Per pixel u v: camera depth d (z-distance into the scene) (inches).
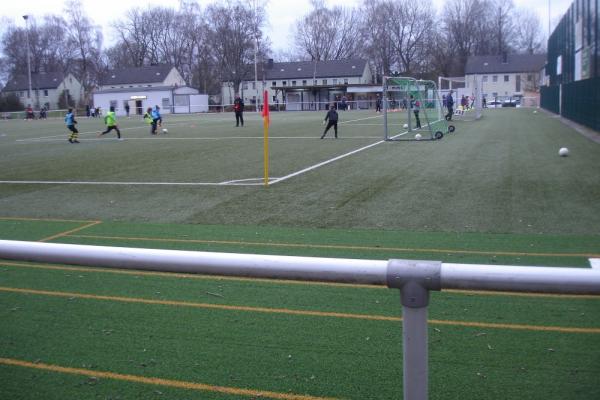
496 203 394.6
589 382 151.5
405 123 1423.5
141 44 4335.6
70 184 537.6
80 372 166.1
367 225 340.5
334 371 162.1
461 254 274.7
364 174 549.3
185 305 216.2
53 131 1482.5
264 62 3929.6
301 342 181.6
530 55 4055.1
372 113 2203.5
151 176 578.2
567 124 1243.8
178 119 2091.5
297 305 213.0
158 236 327.0
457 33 4315.9
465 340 179.0
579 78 1309.1
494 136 968.9
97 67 4382.4
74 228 353.7
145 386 157.0
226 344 181.8
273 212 385.4
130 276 251.4
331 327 192.4
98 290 235.3
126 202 438.3
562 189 439.5
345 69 3905.0
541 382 152.2
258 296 223.0
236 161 686.5
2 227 360.5
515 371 158.6
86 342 186.1
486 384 151.7
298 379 158.2
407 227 332.8
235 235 324.2
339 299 217.6
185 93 3262.8
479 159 644.7
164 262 89.4
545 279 74.0
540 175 513.3
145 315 207.6
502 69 3981.3
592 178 486.6
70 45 4330.7
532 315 197.6
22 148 960.9
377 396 148.3
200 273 88.5
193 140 1031.6
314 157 706.8
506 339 179.2
